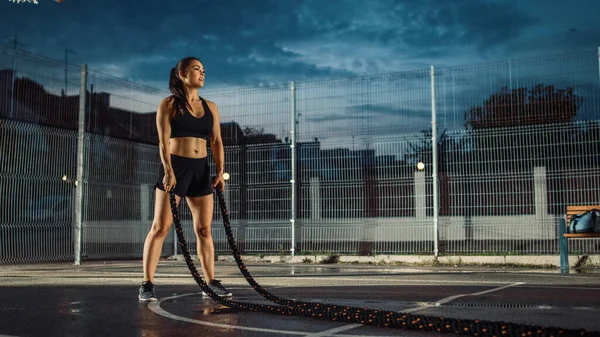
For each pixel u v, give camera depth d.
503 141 10.94
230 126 13.45
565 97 10.55
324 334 3.25
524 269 10.20
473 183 11.14
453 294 5.22
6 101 11.00
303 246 12.57
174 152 5.06
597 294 5.16
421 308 4.21
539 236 10.63
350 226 12.12
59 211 11.81
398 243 11.70
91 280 7.34
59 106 12.02
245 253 13.14
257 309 4.26
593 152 10.27
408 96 11.70
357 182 12.08
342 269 10.29
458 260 11.21
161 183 5.02
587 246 10.45
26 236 11.15
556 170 10.54
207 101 5.34
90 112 12.53
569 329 3.06
